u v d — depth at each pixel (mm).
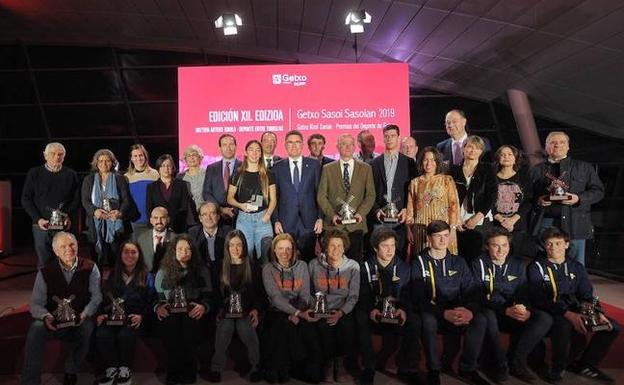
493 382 3248
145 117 12234
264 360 3389
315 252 4035
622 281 5707
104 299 3461
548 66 8961
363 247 4066
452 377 3299
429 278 3383
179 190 4215
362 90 6336
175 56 12094
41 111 12094
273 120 6309
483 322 3219
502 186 3686
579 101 9891
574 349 3400
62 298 3312
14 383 3318
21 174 12219
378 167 4062
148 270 3594
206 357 3490
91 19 10125
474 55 9414
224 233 3887
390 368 3486
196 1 8953
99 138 12242
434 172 3744
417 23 8727
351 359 3473
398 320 3268
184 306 3246
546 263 3408
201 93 6297
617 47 7523
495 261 3428
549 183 3828
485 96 11469
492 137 11930
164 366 3488
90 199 4184
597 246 10484
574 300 3371
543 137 11328
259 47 11422
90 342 3293
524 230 3793
